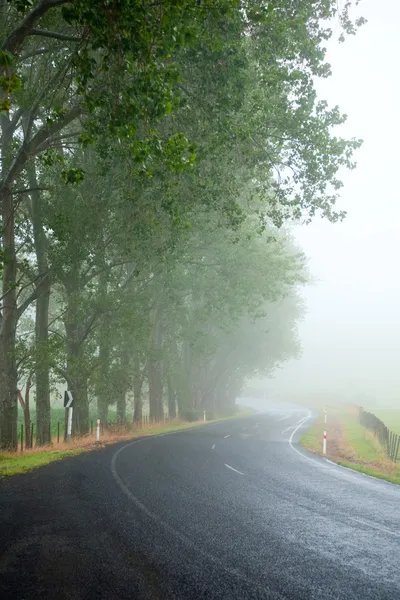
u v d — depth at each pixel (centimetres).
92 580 524
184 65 1385
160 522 761
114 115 976
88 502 887
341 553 646
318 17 1558
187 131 1477
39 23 1195
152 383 3678
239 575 553
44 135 1345
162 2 819
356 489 1152
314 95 1641
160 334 3628
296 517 834
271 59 1507
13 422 1759
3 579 524
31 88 1378
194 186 1619
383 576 568
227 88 1364
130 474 1226
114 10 792
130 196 1509
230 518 805
